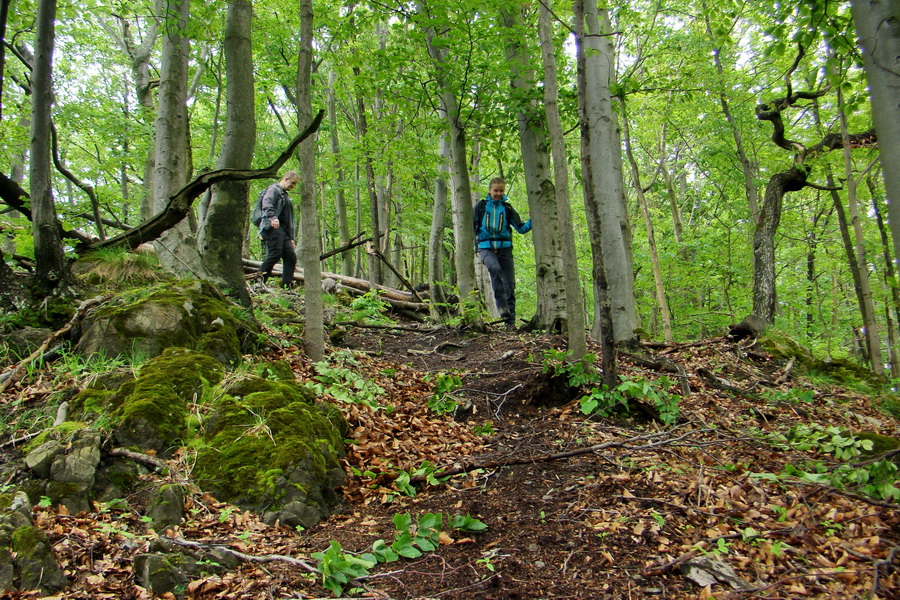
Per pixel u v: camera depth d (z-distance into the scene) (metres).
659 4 9.60
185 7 5.83
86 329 3.94
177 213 4.96
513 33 6.98
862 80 4.37
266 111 16.64
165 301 4.16
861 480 2.97
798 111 12.17
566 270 5.02
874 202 12.66
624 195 7.54
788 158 12.66
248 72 5.87
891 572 2.36
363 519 3.07
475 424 4.70
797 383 6.35
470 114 8.02
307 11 4.93
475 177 14.93
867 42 2.34
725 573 2.39
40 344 3.86
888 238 12.60
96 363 3.65
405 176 11.81
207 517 2.77
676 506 3.02
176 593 2.18
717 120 12.69
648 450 3.95
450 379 5.07
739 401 5.49
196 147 15.22
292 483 2.97
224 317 4.47
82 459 2.77
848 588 2.29
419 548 2.72
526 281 23.73
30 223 5.59
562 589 2.35
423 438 4.25
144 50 12.48
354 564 2.47
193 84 12.00
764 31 4.33
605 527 2.84
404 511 3.20
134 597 2.12
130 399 3.23
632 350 6.68
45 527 2.41
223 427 3.27
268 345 4.96
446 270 18.30
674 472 3.49
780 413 5.21
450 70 7.58
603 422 4.58
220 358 4.16
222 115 15.08
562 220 4.98
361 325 8.06
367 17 7.72
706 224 18.25
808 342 15.89
